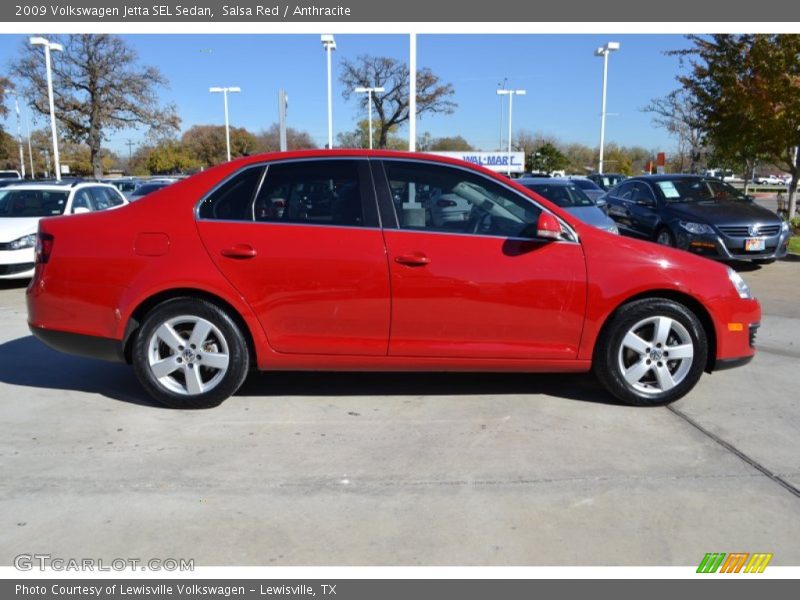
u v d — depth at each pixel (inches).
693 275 182.5
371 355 180.2
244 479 145.6
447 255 176.1
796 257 486.9
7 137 2482.8
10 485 142.6
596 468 150.6
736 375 219.6
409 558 118.0
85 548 120.9
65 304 181.0
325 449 160.7
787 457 156.5
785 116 546.9
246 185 180.9
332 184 180.5
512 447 161.8
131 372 220.8
